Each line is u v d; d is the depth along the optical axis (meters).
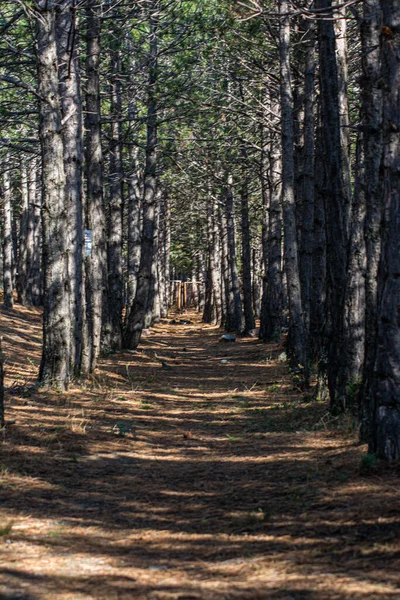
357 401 9.47
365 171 8.36
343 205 10.38
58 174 13.06
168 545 5.25
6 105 16.20
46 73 12.80
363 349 9.88
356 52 15.89
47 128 12.91
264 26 17.38
